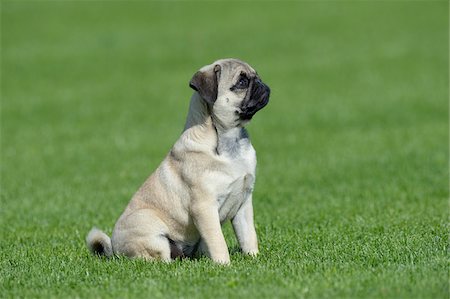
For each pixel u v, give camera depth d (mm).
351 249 8695
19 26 39156
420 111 23547
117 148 20062
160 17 40781
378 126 21766
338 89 27297
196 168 8078
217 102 8055
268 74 30000
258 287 7047
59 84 29672
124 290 7184
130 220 8492
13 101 27109
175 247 8516
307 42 35000
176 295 6969
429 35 35000
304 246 9094
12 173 17141
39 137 21938
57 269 8281
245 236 8523
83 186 15414
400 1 41844
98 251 9031
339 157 17672
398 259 8086
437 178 14625
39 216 12453
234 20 39688
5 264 8844
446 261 7809
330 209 11891
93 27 39031
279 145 19719
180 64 32250
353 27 37281
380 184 14273
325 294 6766
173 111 25125
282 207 12445
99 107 25984
